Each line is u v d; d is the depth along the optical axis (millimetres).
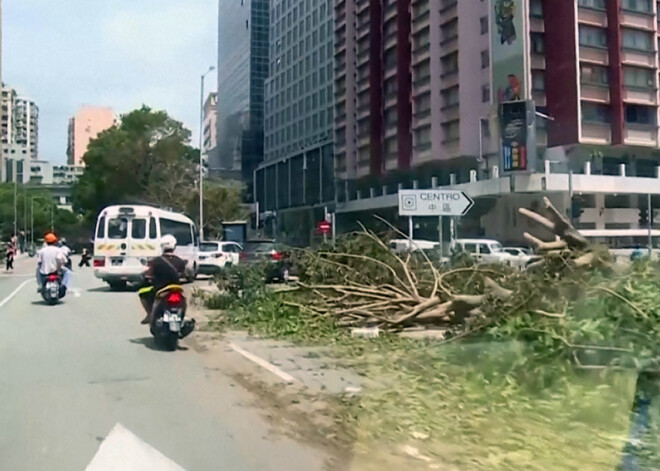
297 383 9086
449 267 14977
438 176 58531
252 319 14812
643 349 7414
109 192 68188
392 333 13055
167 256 12266
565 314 8523
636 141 49531
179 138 68125
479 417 7039
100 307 19266
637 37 49906
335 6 78250
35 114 162500
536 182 46312
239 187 78562
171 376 9703
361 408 7574
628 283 8891
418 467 5750
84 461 6031
